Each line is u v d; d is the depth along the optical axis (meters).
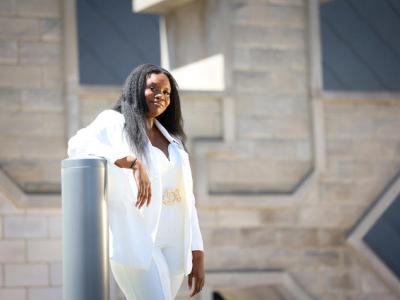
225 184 13.32
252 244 13.43
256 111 13.55
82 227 4.97
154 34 16.56
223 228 13.30
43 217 12.51
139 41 16.44
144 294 5.58
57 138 12.64
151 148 5.57
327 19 15.01
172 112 5.95
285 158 13.64
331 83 14.88
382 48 15.17
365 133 14.00
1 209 12.38
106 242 5.04
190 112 13.24
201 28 14.01
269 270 13.45
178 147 5.79
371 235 14.01
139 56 16.39
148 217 5.54
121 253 5.49
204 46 13.95
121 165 5.31
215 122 13.34
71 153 5.47
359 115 13.98
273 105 13.64
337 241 13.83
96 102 12.79
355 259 13.88
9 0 12.59
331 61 14.93
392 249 14.05
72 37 12.71
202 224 13.23
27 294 12.42
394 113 14.15
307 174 13.74
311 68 13.81
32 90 12.60
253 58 13.62
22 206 12.39
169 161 5.71
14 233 12.41
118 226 5.52
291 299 13.65
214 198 13.19
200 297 13.11
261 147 13.53
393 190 13.99
